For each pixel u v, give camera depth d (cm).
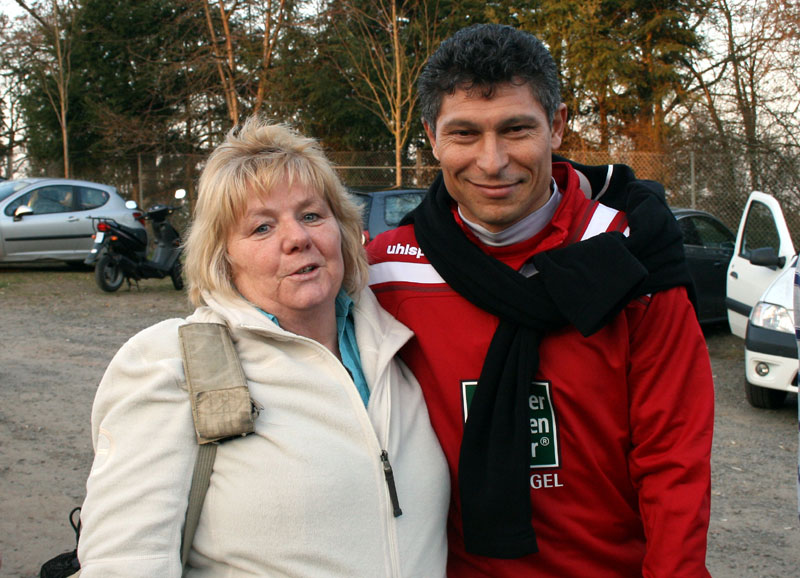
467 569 165
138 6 2220
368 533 144
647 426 156
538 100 152
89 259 1066
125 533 133
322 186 161
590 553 160
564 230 160
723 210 1324
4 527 344
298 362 152
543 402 158
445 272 166
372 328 166
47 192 1245
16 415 514
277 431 142
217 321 154
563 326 157
